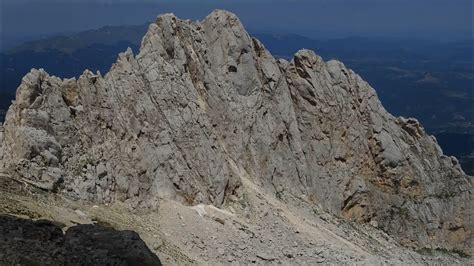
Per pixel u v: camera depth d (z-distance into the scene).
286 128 104.75
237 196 86.38
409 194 109.25
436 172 113.44
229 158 93.31
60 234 39.91
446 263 98.62
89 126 70.69
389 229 105.19
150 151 77.38
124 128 75.38
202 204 79.62
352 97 112.81
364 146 110.69
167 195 76.38
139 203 70.88
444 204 110.06
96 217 59.94
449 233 108.00
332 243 85.12
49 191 60.06
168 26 92.00
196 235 70.56
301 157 103.94
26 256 33.56
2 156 61.22
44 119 65.00
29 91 65.38
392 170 110.19
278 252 75.62
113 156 71.19
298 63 110.81
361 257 82.56
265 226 82.19
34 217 49.50
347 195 105.50
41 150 62.25
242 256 70.88
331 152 107.44
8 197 52.81
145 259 39.84
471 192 112.44
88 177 65.81
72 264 35.12
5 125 64.38
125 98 78.56
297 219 89.44
